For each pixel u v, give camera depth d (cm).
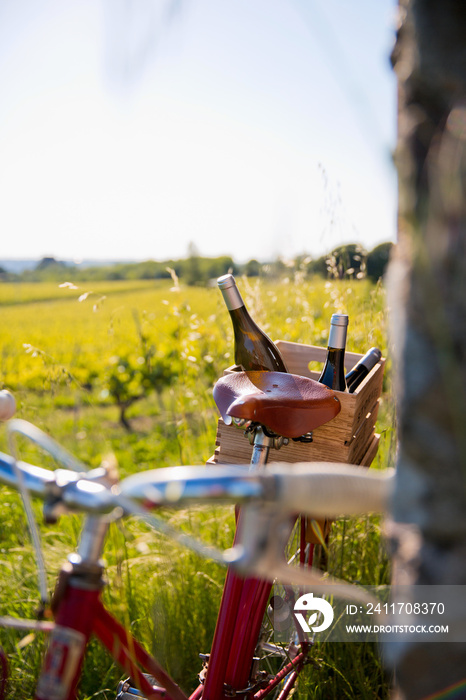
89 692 171
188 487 59
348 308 250
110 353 838
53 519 73
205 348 269
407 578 65
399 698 71
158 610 181
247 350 172
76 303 2606
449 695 65
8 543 250
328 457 148
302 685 159
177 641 180
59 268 3847
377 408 181
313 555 166
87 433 503
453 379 60
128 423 705
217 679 134
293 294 279
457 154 57
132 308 249
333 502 60
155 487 61
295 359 195
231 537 215
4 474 78
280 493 57
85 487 72
